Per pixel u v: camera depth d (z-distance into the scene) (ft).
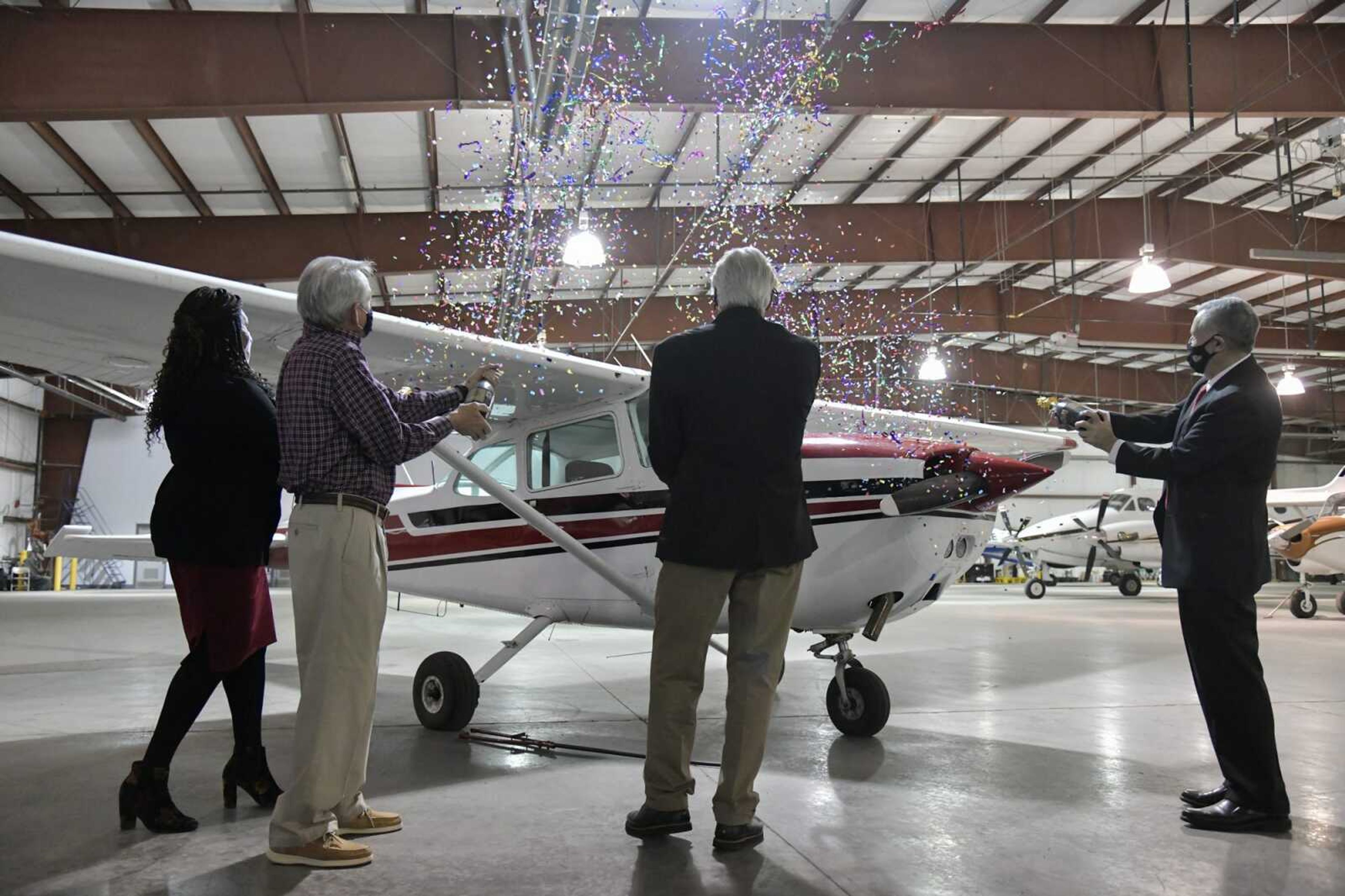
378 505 6.46
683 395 6.68
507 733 11.12
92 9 24.88
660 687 6.74
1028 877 5.94
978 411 83.46
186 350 7.06
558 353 11.53
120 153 32.71
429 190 36.37
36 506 81.41
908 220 43.75
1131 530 55.52
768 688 6.62
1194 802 7.64
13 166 33.30
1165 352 73.26
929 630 27.99
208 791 8.14
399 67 25.81
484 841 6.66
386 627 30.55
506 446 13.50
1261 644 24.34
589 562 11.12
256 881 5.78
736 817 6.48
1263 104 29.81
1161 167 42.52
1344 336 67.05
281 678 16.22
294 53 25.43
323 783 6.10
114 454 83.56
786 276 40.29
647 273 46.06
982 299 58.95
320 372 6.30
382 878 5.84
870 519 10.82
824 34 25.80
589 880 5.83
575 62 22.44
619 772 8.99
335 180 35.32
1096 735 10.98
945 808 7.63
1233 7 28.91
